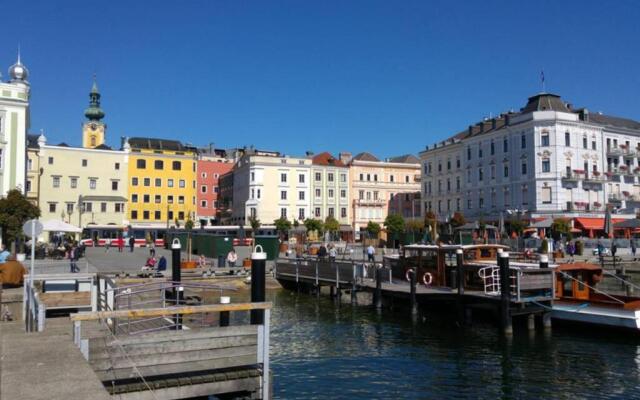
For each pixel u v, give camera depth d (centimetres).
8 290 2170
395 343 1958
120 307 1708
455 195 7894
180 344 948
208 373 971
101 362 899
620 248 5288
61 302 1631
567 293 2236
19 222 3928
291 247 5853
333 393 1412
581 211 6241
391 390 1434
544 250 4616
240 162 9050
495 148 7088
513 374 1562
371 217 9231
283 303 2936
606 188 6650
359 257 5028
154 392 919
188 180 8956
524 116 6612
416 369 1625
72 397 600
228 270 3628
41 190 7719
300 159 8819
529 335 2017
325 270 3044
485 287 2208
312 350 1869
